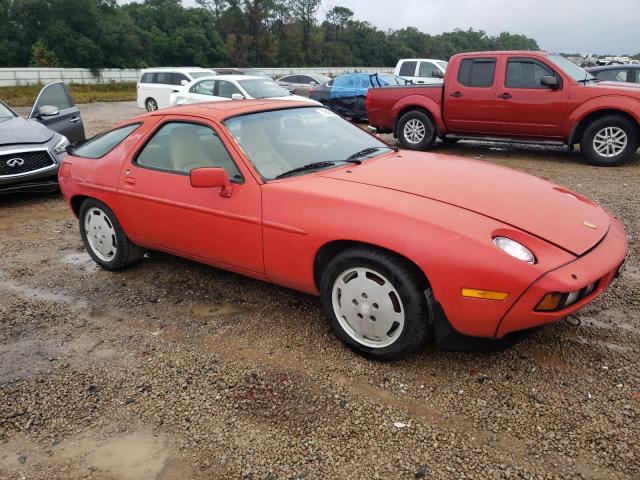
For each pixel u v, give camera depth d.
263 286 4.23
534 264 2.63
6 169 6.87
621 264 3.04
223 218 3.55
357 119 16.34
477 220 2.81
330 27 100.75
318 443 2.49
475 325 2.75
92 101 32.25
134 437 2.60
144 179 4.05
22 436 2.64
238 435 2.57
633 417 2.57
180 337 3.51
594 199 6.54
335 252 3.23
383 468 2.33
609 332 3.36
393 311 2.95
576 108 8.67
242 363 3.18
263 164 3.54
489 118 9.55
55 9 61.31
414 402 2.76
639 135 8.48
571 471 2.27
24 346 3.47
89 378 3.09
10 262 5.03
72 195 4.66
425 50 111.12
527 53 9.09
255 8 82.81
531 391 2.80
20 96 38.00
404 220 2.83
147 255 4.93
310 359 3.19
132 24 68.44
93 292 4.28
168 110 4.14
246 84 13.48
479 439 2.48
